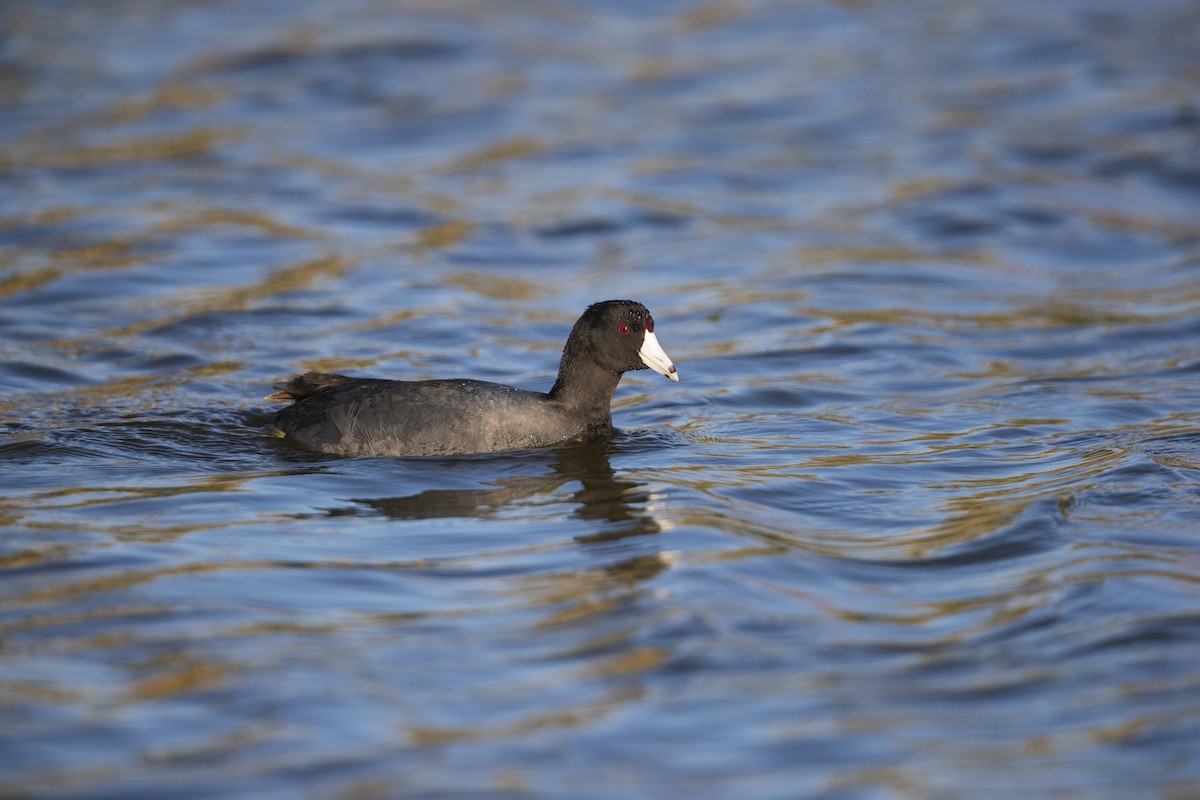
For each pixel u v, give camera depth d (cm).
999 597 1013
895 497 1270
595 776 773
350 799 748
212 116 2967
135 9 3769
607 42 3534
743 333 1908
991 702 857
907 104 3048
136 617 973
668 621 965
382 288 2078
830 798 751
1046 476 1306
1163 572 1041
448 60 3362
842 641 943
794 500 1262
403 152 2789
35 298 1983
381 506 1238
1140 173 2622
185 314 1928
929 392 1647
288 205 2458
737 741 810
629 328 1448
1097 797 751
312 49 3406
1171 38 3462
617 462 1378
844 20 3697
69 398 1576
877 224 2406
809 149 2795
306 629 959
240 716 832
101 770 773
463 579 1059
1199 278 2114
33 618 969
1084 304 2016
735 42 3531
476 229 2367
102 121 2911
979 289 2103
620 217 2444
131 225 2312
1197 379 1661
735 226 2408
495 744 805
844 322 1938
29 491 1257
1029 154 2733
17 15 3694
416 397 1409
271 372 1698
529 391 1472
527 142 2844
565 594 1023
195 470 1333
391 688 871
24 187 2498
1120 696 859
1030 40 3478
